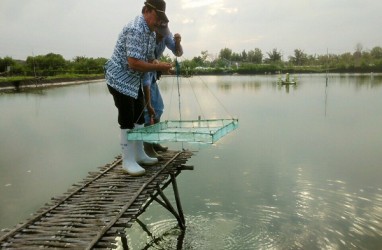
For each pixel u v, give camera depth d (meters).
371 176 9.52
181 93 37.81
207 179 9.49
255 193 8.49
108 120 20.16
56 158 12.12
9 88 45.88
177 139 4.62
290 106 24.89
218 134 4.57
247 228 6.94
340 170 10.06
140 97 5.48
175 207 7.89
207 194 8.51
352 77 68.38
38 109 25.66
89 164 11.36
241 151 12.23
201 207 7.84
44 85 51.50
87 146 13.76
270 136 14.67
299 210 7.61
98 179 5.50
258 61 109.00
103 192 5.02
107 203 4.68
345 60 94.94
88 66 77.38
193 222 7.22
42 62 69.25
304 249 6.27
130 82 5.08
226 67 96.19
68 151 13.02
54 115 22.53
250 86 47.22
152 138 4.80
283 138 14.29
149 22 4.88
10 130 17.47
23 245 3.72
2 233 4.01
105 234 3.92
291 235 6.68
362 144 13.16
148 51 4.98
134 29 4.79
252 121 18.62
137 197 4.78
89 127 17.92
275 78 73.00
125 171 5.56
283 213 7.49
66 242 3.77
